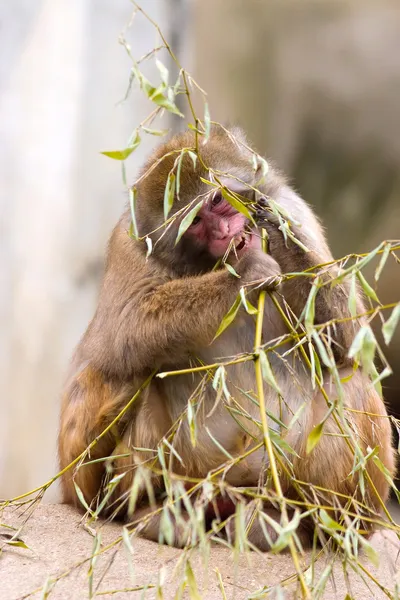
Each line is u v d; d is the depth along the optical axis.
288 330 9.96
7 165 16.95
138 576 7.70
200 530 5.85
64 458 10.52
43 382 16.86
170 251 10.25
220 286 9.36
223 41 27.72
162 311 9.64
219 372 7.16
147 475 6.47
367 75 26.80
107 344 10.15
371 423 9.53
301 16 27.50
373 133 26.73
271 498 6.17
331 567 6.40
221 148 10.33
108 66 17.23
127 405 9.39
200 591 7.45
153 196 10.26
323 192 27.19
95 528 9.37
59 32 17.09
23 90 17.06
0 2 17.20
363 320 10.01
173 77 18.33
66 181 16.95
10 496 16.84
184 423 9.79
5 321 16.86
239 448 9.68
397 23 26.80
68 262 16.94
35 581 7.52
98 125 17.17
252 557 8.50
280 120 27.62
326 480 9.29
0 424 16.89
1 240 16.89
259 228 9.52
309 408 9.50
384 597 7.57
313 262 9.44
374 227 26.41
